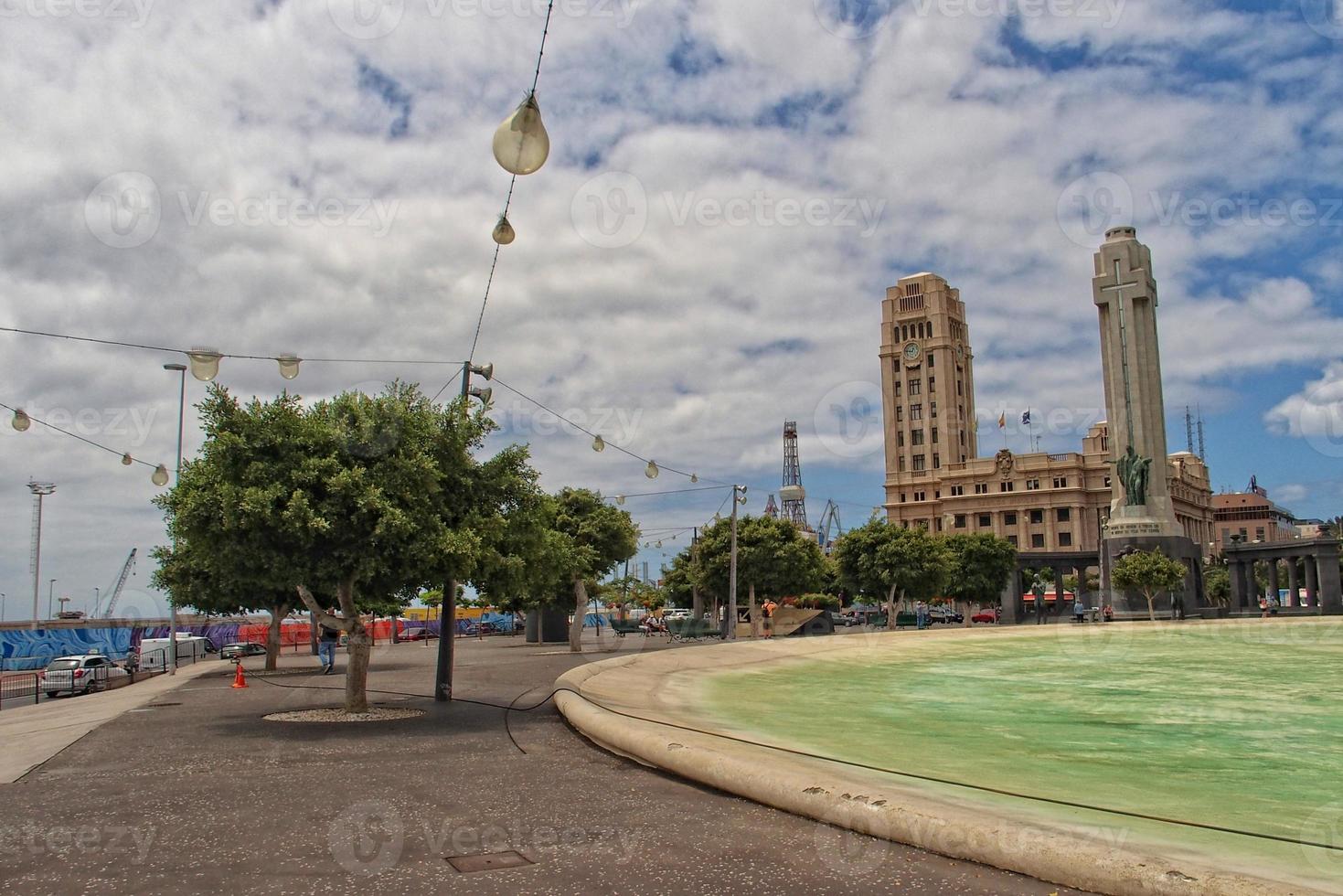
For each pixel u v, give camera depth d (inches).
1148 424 3565.5
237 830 296.2
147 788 370.0
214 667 1508.4
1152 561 2640.3
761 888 230.5
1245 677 1103.0
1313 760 502.9
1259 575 5123.0
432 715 627.2
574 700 560.1
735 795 338.6
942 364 6171.3
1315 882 211.5
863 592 2472.9
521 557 693.9
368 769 407.8
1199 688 961.5
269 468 571.2
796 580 2142.0
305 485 580.7
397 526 574.9
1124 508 3142.2
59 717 697.6
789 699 802.2
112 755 461.1
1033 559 3592.5
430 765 416.2
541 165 315.6
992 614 4028.1
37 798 352.5
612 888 232.7
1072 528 5388.8
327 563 589.9
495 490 683.4
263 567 583.2
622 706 596.1
